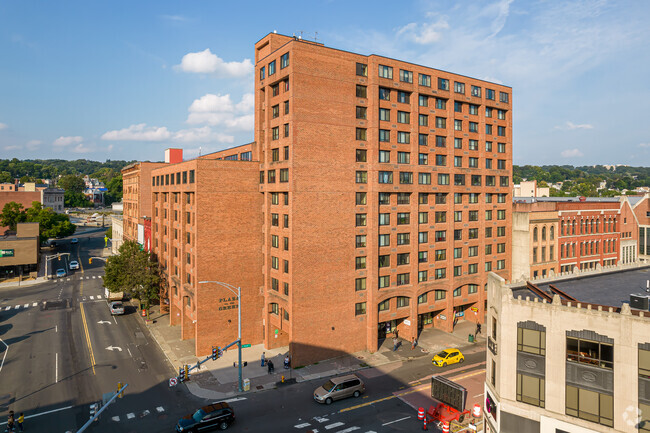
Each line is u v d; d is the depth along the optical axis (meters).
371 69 51.28
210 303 49.66
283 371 45.66
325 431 33.34
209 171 49.38
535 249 67.00
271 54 49.94
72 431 32.53
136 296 66.31
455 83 59.97
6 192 140.25
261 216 52.91
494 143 65.88
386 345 54.41
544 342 27.89
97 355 48.75
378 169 51.50
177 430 32.44
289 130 46.78
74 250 129.25
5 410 35.75
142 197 92.44
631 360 24.80
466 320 65.75
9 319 62.25
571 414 26.88
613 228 77.69
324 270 48.50
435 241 58.25
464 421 35.44
